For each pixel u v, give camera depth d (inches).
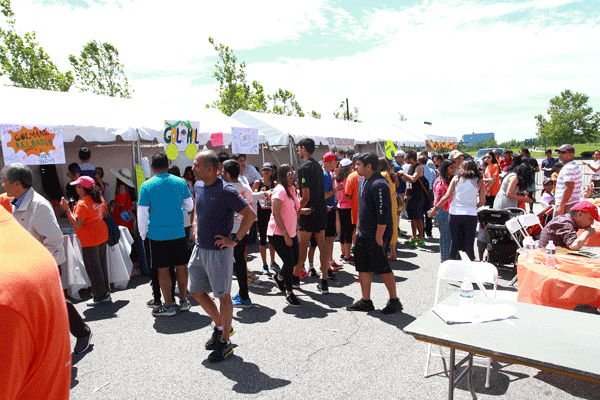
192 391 120.4
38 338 32.7
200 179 136.6
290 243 185.6
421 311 181.3
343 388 120.6
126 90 921.5
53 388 35.5
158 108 350.3
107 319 179.9
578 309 129.3
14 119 223.5
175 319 179.2
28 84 714.2
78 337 146.7
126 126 270.4
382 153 750.5
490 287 213.9
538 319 98.3
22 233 36.4
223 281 137.4
